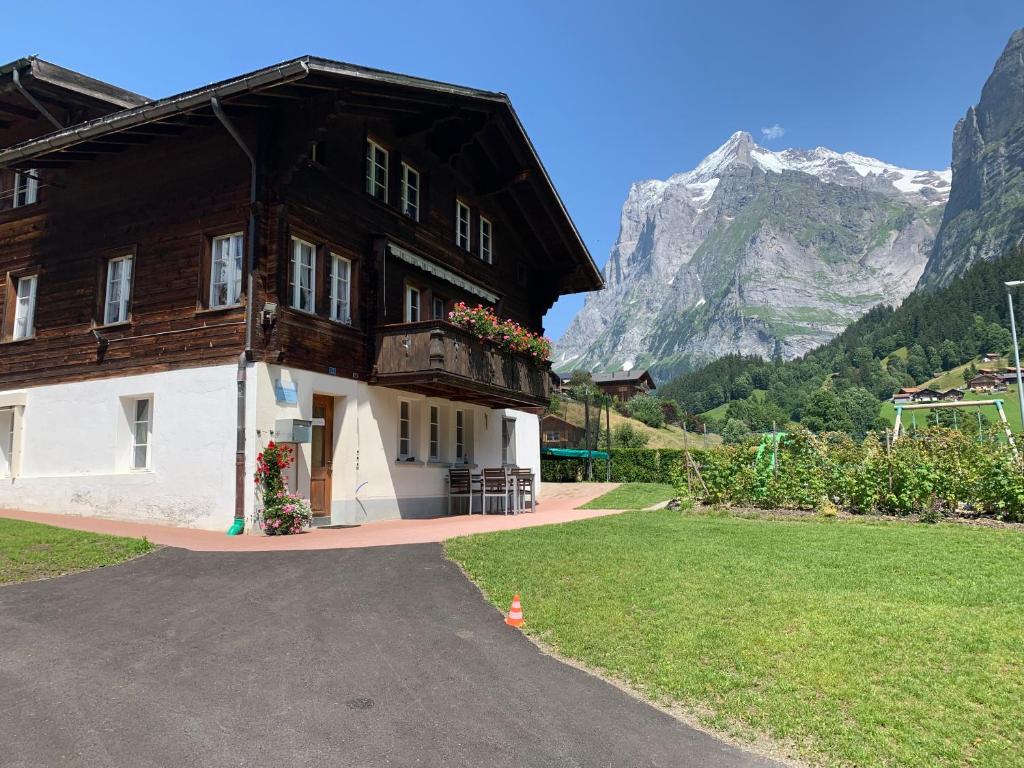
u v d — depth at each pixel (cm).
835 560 870
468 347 1509
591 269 2158
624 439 5956
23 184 1538
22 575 802
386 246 1501
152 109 1163
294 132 1224
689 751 423
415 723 441
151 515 1245
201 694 476
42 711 446
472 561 870
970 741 434
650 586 746
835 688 499
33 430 1419
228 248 1262
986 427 1580
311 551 954
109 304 1377
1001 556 891
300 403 1263
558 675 536
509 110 1647
